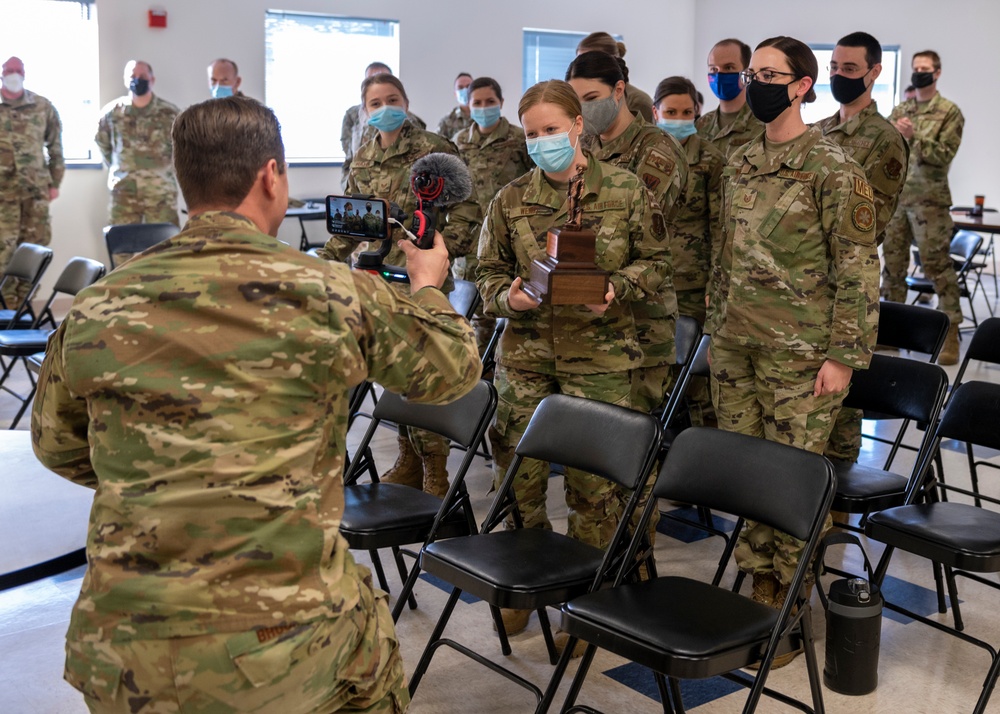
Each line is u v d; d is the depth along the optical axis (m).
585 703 2.64
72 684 1.44
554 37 10.72
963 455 4.73
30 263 5.47
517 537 2.63
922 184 6.89
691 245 4.30
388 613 1.68
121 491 1.39
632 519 3.24
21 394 5.64
